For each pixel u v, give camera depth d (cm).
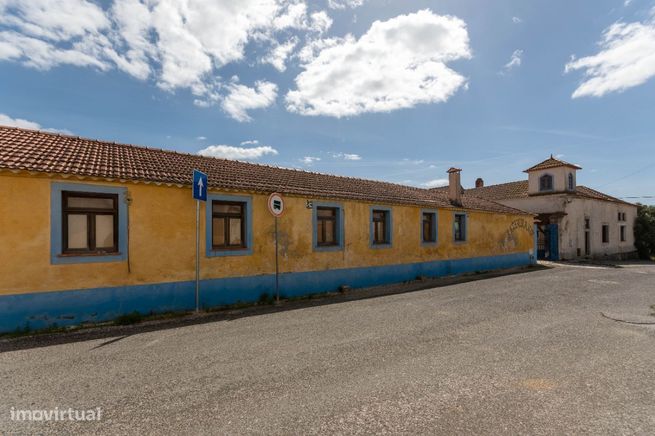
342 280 1141
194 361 482
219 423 325
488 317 731
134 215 755
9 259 623
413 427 317
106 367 462
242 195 930
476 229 1697
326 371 445
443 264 1511
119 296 729
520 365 465
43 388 399
